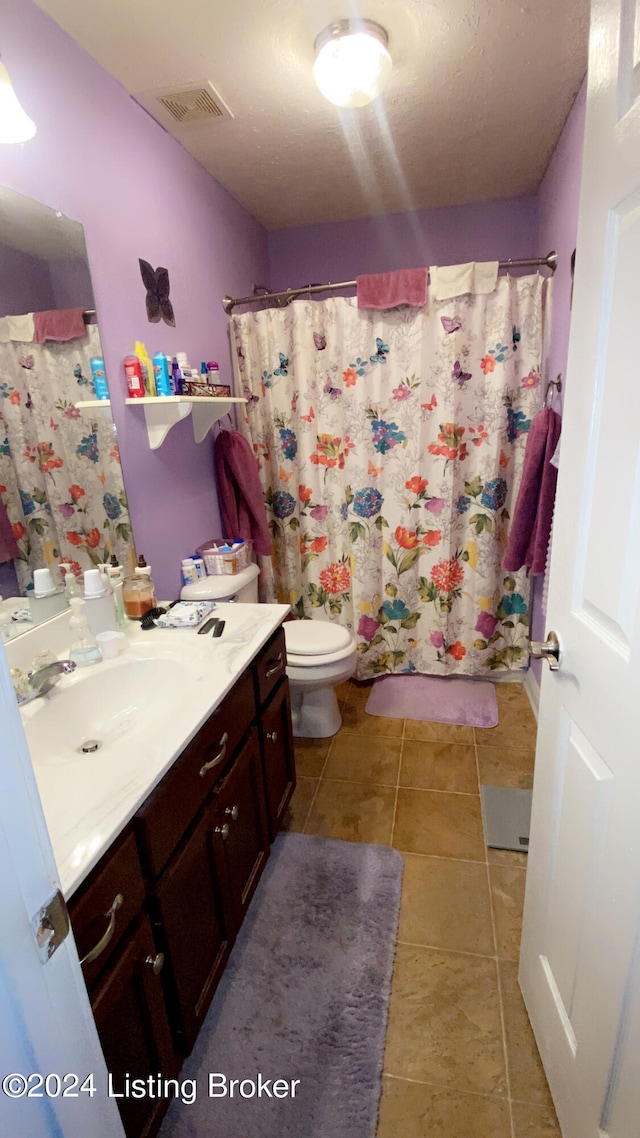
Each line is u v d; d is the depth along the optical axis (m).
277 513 2.59
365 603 2.54
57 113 1.32
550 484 1.95
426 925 1.45
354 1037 1.19
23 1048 0.44
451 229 2.71
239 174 2.20
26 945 0.44
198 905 1.09
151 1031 0.92
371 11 1.36
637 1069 0.69
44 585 1.28
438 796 1.92
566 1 1.34
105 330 1.50
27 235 1.22
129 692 1.26
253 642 1.38
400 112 1.82
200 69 1.53
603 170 0.75
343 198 2.52
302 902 1.52
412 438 2.30
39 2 1.24
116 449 1.53
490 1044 1.16
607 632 0.78
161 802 0.92
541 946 1.09
